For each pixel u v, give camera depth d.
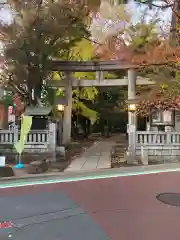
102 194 6.57
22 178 8.55
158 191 6.91
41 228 4.45
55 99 17.20
